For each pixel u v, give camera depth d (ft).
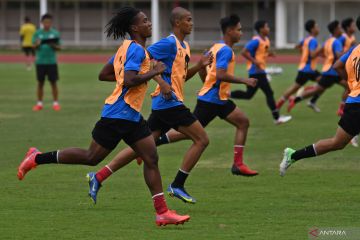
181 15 90.79
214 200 90.53
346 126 89.10
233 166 103.81
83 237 73.77
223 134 148.36
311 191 95.30
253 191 95.61
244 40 504.84
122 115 75.56
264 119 170.60
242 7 504.43
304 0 471.62
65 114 177.99
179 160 119.24
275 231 75.87
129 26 77.46
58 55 422.82
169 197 93.20
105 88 245.04
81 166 114.01
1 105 197.26
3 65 355.15
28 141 137.69
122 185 99.71
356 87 88.48
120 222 79.82
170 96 86.22
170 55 89.30
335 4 468.75
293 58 397.39
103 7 511.81
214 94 101.35
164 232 75.61
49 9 514.27
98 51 459.73
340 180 102.47
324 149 91.30
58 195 93.30
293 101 174.19
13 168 111.86
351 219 80.64
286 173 107.96
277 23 476.54
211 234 74.79
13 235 74.59
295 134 146.61
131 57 74.95
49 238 73.46
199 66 91.50
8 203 88.84
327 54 169.58
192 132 88.99
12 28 517.96
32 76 291.38
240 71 310.04
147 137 76.59
